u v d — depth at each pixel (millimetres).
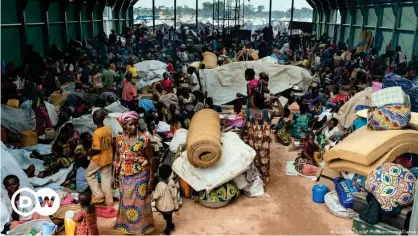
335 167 5605
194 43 23484
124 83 10203
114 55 17938
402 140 5332
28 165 6590
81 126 7340
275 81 11445
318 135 7641
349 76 14203
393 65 14078
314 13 31781
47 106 8742
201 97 9633
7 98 8906
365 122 6617
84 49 18594
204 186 5484
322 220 5258
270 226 5109
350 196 5289
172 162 6414
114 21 28188
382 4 18234
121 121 4578
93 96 9984
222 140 6215
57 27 17875
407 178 4684
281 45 24203
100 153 5441
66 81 13812
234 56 17672
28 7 15023
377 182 4711
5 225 4715
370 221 4809
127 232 4797
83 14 21453
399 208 4672
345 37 23953
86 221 4398
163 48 20219
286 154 7719
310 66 17234
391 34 17469
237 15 29531
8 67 12242
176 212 5449
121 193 4758
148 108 9367
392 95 6191
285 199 5855
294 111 10570
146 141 4648
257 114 6250
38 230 4668
